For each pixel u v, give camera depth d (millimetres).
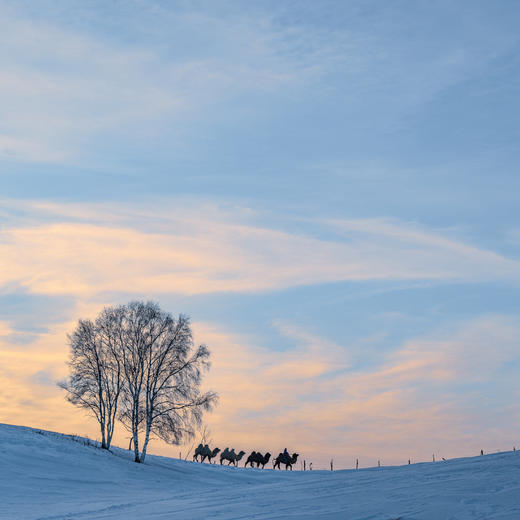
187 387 56625
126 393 57125
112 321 58656
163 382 56688
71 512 22984
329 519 14633
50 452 47812
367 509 15398
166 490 38250
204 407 56750
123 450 61719
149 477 47250
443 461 28531
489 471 20156
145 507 22531
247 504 19438
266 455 77375
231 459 77125
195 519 16938
